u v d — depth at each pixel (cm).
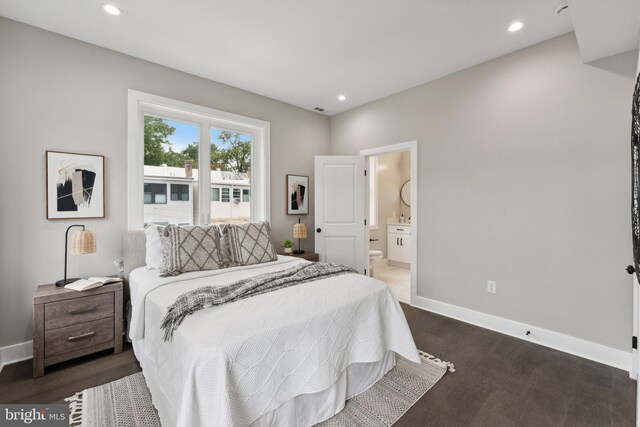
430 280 332
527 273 260
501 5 202
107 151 259
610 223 219
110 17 217
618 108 213
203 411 117
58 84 237
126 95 269
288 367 142
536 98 252
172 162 308
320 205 404
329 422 158
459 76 304
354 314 177
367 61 284
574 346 235
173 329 142
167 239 242
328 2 201
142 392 182
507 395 183
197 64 290
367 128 400
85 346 217
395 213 608
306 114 424
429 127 330
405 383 194
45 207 232
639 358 148
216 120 338
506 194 271
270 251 288
